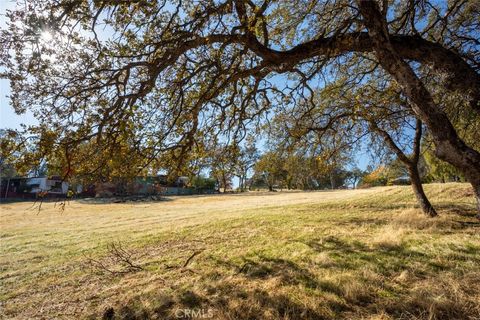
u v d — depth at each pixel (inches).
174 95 241.4
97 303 241.4
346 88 374.3
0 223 908.0
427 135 457.4
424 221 438.6
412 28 281.4
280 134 364.2
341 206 757.9
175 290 242.1
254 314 185.8
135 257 382.6
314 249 314.0
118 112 192.2
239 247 369.1
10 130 163.0
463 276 197.9
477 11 327.0
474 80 203.9
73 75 199.6
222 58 246.8
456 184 831.1
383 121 397.4
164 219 783.7
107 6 190.4
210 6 205.2
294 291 209.3
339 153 394.3
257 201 1240.2
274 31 251.6
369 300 184.4
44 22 170.1
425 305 165.9
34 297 277.1
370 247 296.0
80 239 565.3
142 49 212.2
